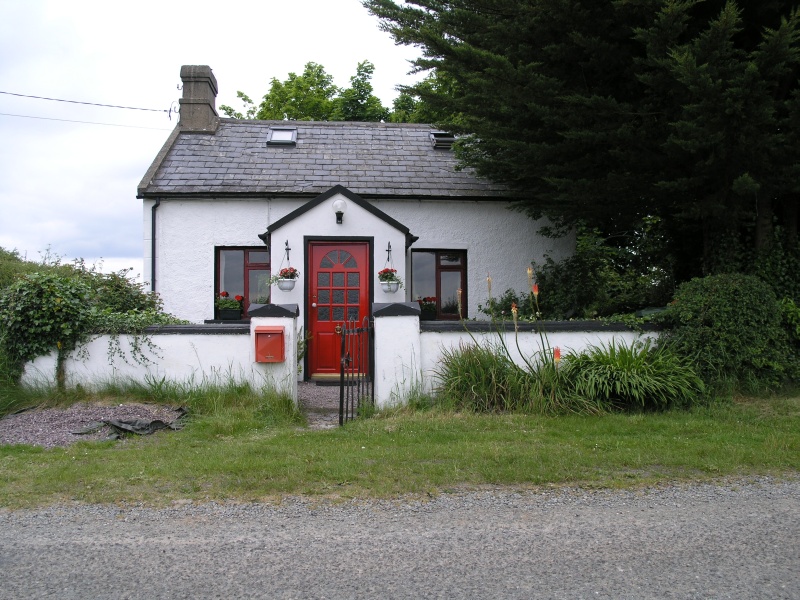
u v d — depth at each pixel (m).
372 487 5.42
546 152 9.74
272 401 8.34
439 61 10.09
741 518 4.77
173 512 4.89
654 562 4.04
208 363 8.76
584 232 12.70
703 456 6.25
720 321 8.73
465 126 10.91
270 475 5.67
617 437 7.00
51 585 3.73
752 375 8.87
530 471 5.79
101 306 9.47
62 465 6.00
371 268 11.66
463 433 7.24
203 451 6.52
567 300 12.30
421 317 13.40
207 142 14.84
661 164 9.40
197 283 13.07
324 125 16.14
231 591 3.67
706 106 8.02
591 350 8.86
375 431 7.37
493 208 13.80
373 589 3.69
